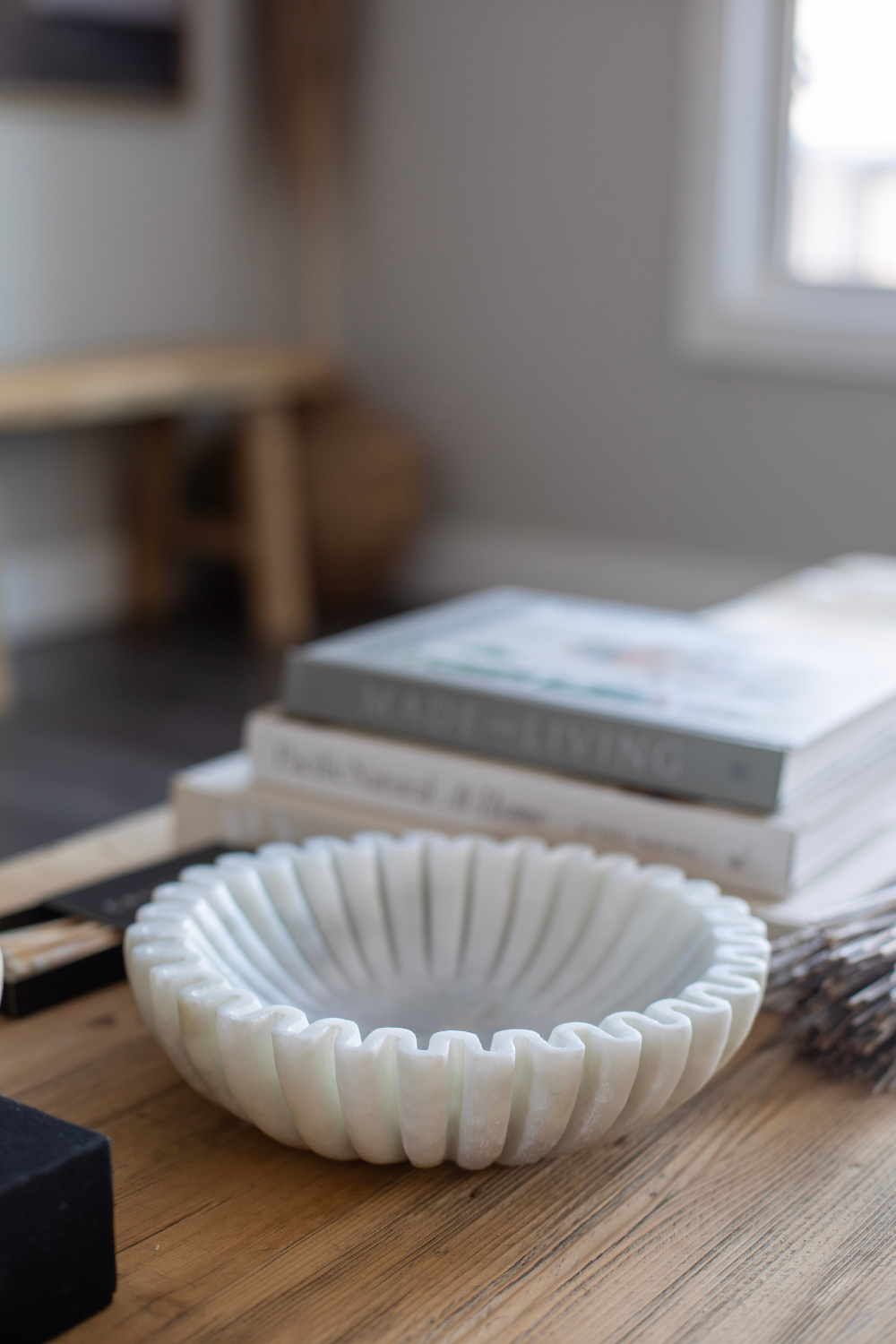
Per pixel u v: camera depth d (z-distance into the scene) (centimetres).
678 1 302
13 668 297
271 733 88
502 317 349
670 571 338
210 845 83
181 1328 46
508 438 356
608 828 76
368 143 361
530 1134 50
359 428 349
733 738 73
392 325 369
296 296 377
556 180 332
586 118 323
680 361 323
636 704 78
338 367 377
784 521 319
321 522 338
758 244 310
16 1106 49
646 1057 51
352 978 64
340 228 372
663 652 90
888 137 294
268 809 86
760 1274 50
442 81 344
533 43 327
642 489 338
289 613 334
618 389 335
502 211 343
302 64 349
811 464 312
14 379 278
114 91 319
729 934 59
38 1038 67
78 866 90
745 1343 46
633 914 65
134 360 315
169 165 338
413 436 358
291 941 65
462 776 81
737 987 54
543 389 347
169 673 294
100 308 329
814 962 62
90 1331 46
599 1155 58
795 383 310
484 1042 58
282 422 328
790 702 79
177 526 342
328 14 346
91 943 71
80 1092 62
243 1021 51
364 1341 46
